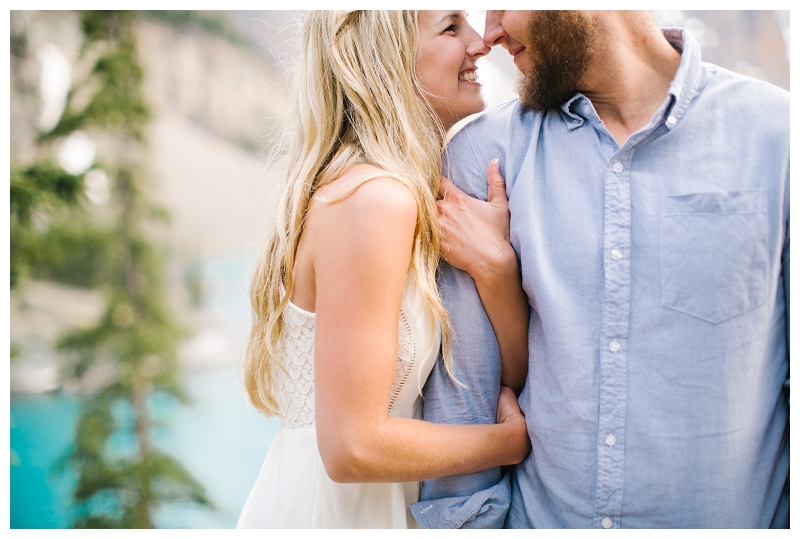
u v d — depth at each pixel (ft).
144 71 18.21
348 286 2.94
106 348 16.05
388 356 2.94
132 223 17.20
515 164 3.56
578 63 3.23
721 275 2.97
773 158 3.01
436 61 3.61
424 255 3.34
